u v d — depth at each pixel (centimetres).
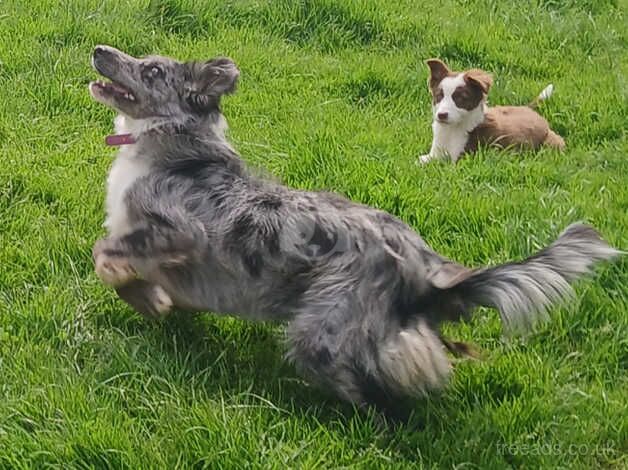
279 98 374
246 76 387
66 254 273
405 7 466
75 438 220
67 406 227
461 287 228
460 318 232
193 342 252
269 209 237
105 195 286
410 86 398
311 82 391
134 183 247
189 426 225
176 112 252
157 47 395
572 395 246
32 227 283
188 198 242
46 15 401
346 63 409
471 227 300
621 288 276
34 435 222
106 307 259
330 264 231
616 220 305
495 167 335
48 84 351
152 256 244
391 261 230
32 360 240
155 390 236
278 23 427
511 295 224
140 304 252
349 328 228
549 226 295
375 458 225
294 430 229
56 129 333
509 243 289
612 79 419
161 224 242
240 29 420
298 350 232
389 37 434
